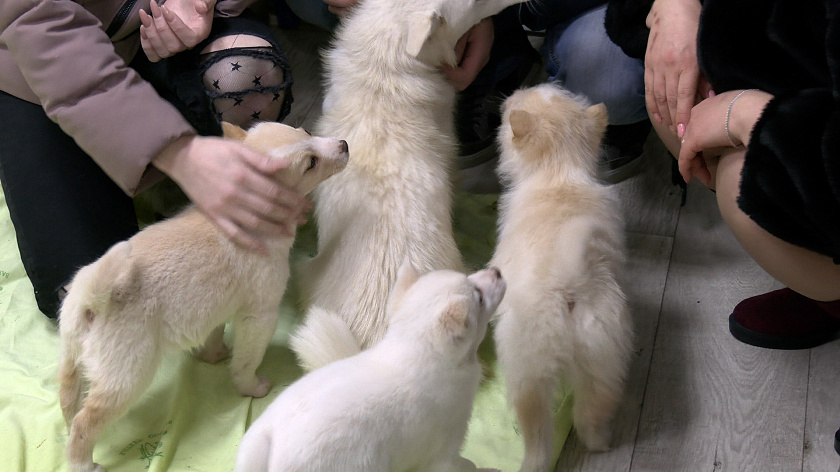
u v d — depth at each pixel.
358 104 1.79
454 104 2.04
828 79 1.34
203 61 1.80
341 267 1.68
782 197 1.33
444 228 1.75
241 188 1.48
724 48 1.48
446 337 1.25
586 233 1.50
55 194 1.69
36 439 1.54
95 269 1.36
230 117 1.85
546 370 1.48
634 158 2.26
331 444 1.18
